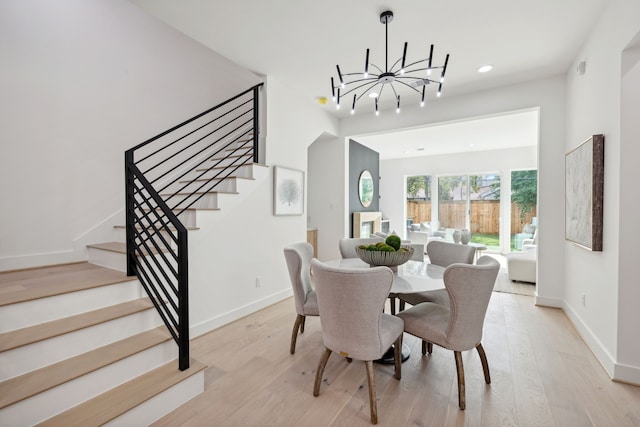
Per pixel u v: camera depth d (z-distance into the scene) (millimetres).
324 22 2473
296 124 3982
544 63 3131
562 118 3393
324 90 3906
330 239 5270
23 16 2521
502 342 2625
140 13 3361
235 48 2893
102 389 1644
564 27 2498
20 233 2525
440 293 2562
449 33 2602
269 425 1635
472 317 1767
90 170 2945
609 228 2180
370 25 2506
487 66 3189
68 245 2793
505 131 5715
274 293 3648
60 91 2740
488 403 1811
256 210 3369
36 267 2588
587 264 2633
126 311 1987
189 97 3869
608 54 2201
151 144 3467
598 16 2346
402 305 2869
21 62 2510
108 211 3074
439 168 8320
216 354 2402
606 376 2086
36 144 2604
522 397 1865
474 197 7945
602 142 2295
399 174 8883
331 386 1988
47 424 1410
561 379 2057
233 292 3088
